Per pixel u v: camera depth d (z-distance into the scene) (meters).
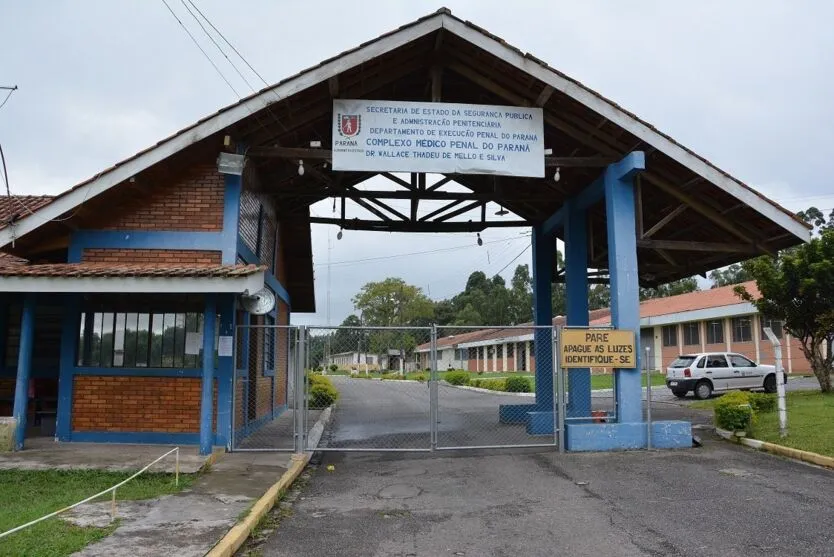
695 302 37.34
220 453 10.16
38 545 5.50
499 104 13.11
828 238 17.25
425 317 68.62
